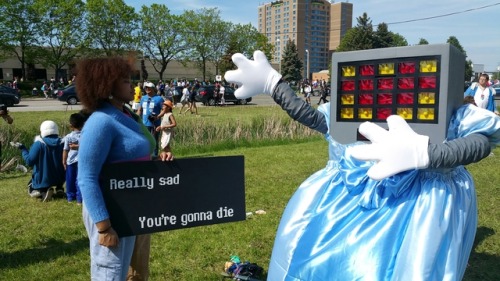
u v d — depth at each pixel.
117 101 2.48
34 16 42.16
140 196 2.48
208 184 2.64
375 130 2.29
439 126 2.44
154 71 63.22
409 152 2.20
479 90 9.19
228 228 4.98
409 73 2.51
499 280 3.67
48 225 5.29
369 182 2.48
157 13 52.25
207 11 55.91
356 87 2.68
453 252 2.25
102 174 2.38
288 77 67.75
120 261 2.45
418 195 2.39
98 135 2.28
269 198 6.18
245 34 58.38
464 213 2.44
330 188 2.66
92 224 2.40
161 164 2.51
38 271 4.01
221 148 10.93
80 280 3.85
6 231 5.08
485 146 2.33
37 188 6.45
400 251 2.24
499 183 6.66
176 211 2.58
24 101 32.22
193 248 4.46
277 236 2.68
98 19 45.28
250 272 3.82
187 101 20.81
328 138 2.92
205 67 62.16
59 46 44.56
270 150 10.40
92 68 2.37
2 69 52.09
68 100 27.42
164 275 3.90
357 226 2.39
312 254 2.44
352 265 2.29
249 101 29.36
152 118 9.51
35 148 6.39
